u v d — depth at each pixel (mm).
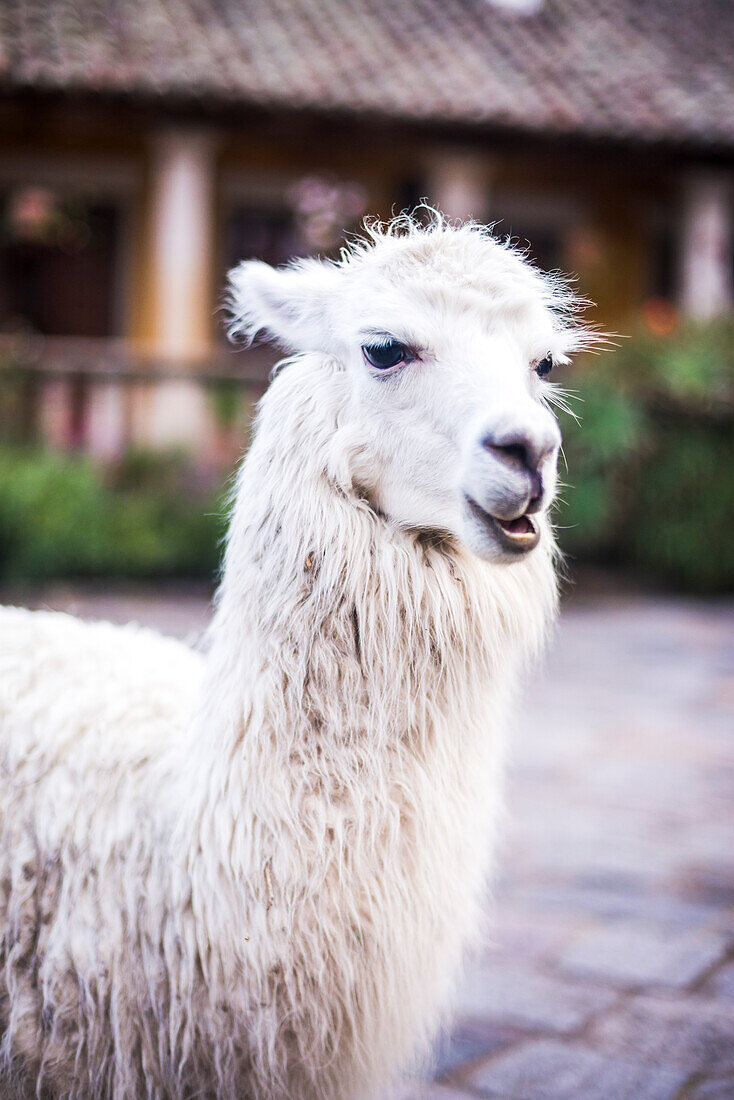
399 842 1770
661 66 13648
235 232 13578
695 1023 2680
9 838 1869
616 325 10828
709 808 4266
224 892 1747
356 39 12570
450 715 1839
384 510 1878
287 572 1808
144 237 13273
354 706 1773
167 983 1794
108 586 8891
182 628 7137
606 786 4500
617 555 10289
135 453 9945
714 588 9617
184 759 1876
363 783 1762
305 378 1964
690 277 13297
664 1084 2418
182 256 11383
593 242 14633
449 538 1878
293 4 13188
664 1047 2570
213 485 9914
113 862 1844
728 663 6910
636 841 3900
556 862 3686
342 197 13680
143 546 9195
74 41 11156
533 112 11695
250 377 10125
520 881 3529
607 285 14727
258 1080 1774
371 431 1871
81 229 13320
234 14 12539
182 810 1809
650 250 14852
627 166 13016
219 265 13508
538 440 1678
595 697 5988
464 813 1861
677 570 9812
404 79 11859
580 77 12938
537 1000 2777
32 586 8773
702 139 12180
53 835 1851
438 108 11328
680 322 10477
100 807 1878
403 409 1845
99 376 10070
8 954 1827
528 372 1943
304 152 13492
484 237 2113
